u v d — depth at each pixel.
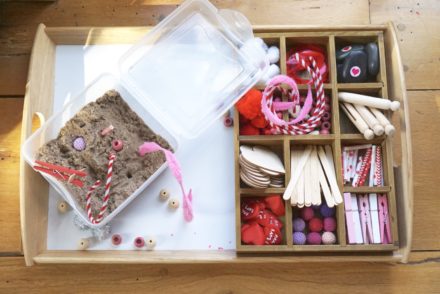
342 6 1.18
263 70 1.07
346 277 1.10
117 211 1.05
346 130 1.10
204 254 1.06
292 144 1.08
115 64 1.14
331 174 1.05
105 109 1.10
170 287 1.11
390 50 1.08
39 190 1.08
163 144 1.09
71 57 1.14
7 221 1.12
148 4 1.18
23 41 1.17
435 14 1.18
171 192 1.10
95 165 1.06
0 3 1.17
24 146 1.03
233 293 1.10
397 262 1.08
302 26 1.08
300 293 1.10
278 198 1.05
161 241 1.09
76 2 1.18
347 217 1.04
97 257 1.05
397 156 1.11
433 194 1.12
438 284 1.10
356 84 1.06
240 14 1.09
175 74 1.10
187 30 1.11
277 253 1.04
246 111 1.04
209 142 1.12
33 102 1.06
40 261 1.05
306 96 1.10
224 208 1.10
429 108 1.15
